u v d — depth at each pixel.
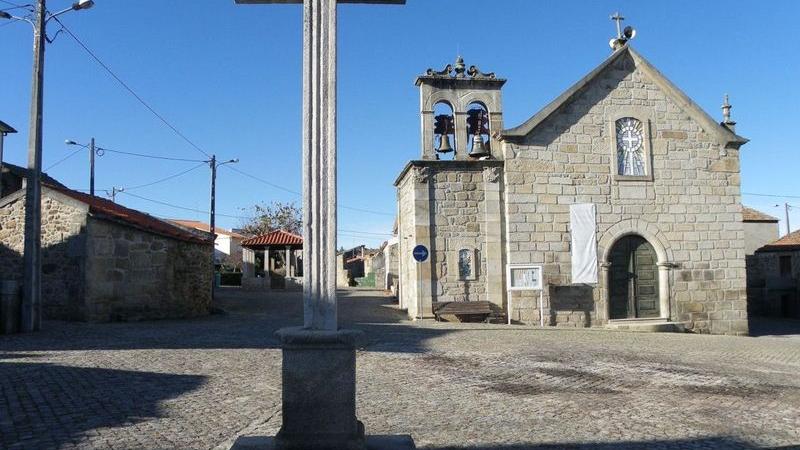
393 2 5.46
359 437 4.84
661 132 21.41
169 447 5.67
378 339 14.12
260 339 13.52
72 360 10.09
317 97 5.21
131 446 5.66
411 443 5.12
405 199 22.77
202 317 20.36
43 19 15.02
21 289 14.24
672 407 7.91
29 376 8.67
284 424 4.77
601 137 21.02
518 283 20.00
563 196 20.59
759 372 11.12
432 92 21.03
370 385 8.92
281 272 39.53
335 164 5.15
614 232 20.77
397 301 27.44
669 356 12.84
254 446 4.89
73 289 16.52
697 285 21.09
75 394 7.64
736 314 21.22
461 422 6.93
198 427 6.36
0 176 18.72
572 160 20.77
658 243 20.97
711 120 21.50
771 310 34.59
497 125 21.20
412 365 10.66
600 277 20.45
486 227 20.36
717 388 9.30
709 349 14.55
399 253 24.61
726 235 21.42
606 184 20.88
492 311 20.08
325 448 4.73
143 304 18.16
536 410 7.59
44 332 14.08
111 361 10.08
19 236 17.14
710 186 21.50
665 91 21.52
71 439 5.80
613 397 8.45
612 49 21.73
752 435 6.62
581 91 21.02
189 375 9.08
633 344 14.88
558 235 20.44
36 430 6.05
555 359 11.70
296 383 4.77
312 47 5.26
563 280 20.30
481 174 20.55
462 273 20.23
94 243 16.62
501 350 12.70
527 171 20.48
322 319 4.97
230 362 10.29
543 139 20.67
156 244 18.70
